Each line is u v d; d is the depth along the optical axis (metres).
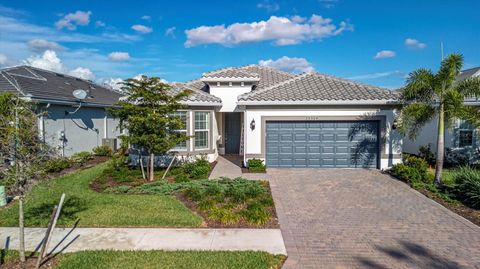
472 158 18.42
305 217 9.62
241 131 22.55
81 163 18.89
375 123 16.80
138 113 13.75
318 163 17.12
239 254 7.03
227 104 20.72
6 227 8.77
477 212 10.05
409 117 14.02
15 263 6.66
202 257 6.86
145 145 14.23
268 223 9.10
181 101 17.45
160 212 9.83
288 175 15.45
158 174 15.87
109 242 7.75
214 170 16.80
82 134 21.62
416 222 9.21
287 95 16.81
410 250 7.40
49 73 25.58
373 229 8.68
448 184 13.10
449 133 18.73
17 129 6.18
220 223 9.06
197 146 18.50
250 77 20.09
